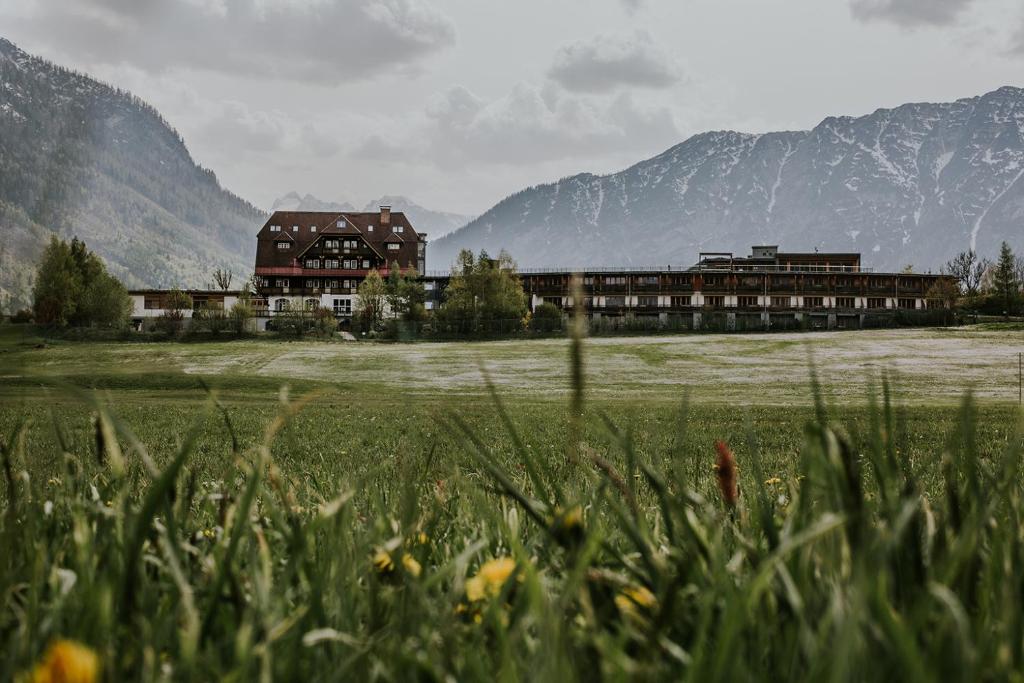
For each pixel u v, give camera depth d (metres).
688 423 18.16
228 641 0.90
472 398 33.53
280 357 69.19
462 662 0.91
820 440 1.09
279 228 122.75
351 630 1.07
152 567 1.34
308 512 1.92
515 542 1.12
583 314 1.12
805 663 0.81
